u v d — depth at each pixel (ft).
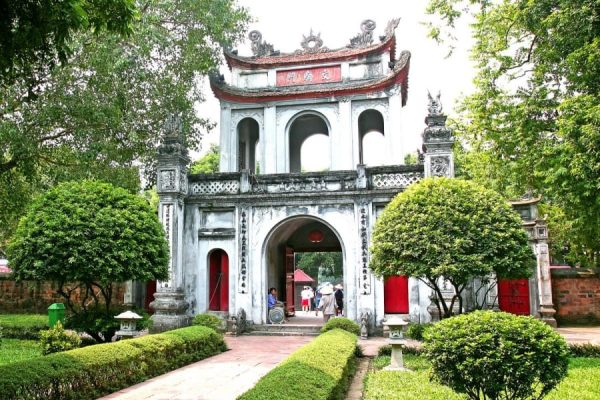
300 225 73.51
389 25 77.71
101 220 43.34
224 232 63.52
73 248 41.47
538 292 69.46
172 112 71.41
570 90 49.21
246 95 79.41
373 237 44.24
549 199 65.62
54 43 21.49
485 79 57.00
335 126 77.77
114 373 31.71
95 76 60.95
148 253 46.01
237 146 80.74
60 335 40.22
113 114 61.16
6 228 84.17
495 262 39.14
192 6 68.44
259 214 63.26
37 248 41.96
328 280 180.86
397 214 42.37
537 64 53.57
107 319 45.34
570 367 37.60
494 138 57.57
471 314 23.16
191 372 37.65
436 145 56.90
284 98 79.36
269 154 78.18
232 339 56.59
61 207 43.62
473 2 56.85
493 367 20.66
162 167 62.80
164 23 70.95
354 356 39.27
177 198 62.49
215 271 64.85
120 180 69.31
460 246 39.14
